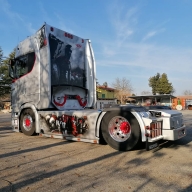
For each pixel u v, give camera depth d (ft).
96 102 27.89
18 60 26.55
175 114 18.29
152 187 10.21
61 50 24.34
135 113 16.75
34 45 24.18
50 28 23.35
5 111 133.49
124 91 157.38
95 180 11.16
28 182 11.01
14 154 16.56
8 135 25.77
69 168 13.15
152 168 13.00
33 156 15.93
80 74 26.55
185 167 13.11
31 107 24.12
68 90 24.72
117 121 17.80
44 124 22.75
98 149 17.98
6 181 11.17
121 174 12.01
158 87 199.93
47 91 22.31
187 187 10.17
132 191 9.80
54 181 11.10
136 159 14.98
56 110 23.04
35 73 23.81
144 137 16.24
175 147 18.63
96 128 18.67
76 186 10.43
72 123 20.26
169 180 11.05
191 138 23.04
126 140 17.01
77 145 19.60
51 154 16.47
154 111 18.06
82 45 27.27
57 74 23.62
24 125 25.45
